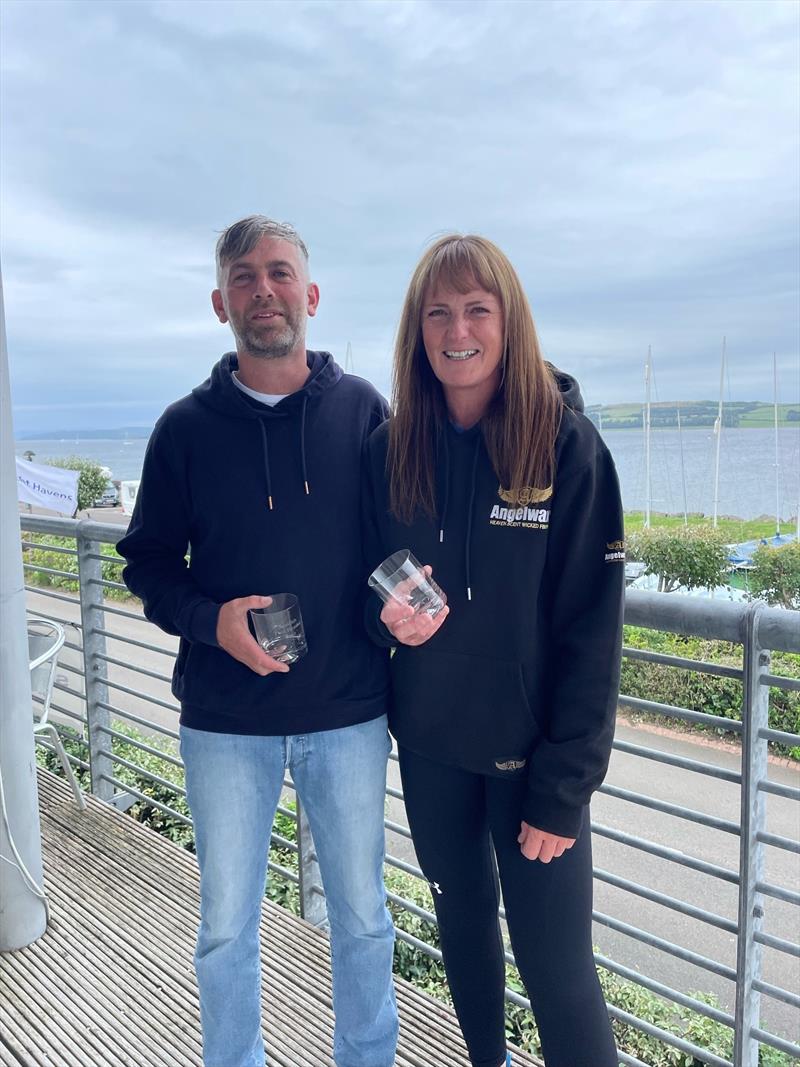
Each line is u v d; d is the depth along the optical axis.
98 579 3.27
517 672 1.34
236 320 1.56
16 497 2.29
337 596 1.58
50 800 3.31
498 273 1.30
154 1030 1.97
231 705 1.57
